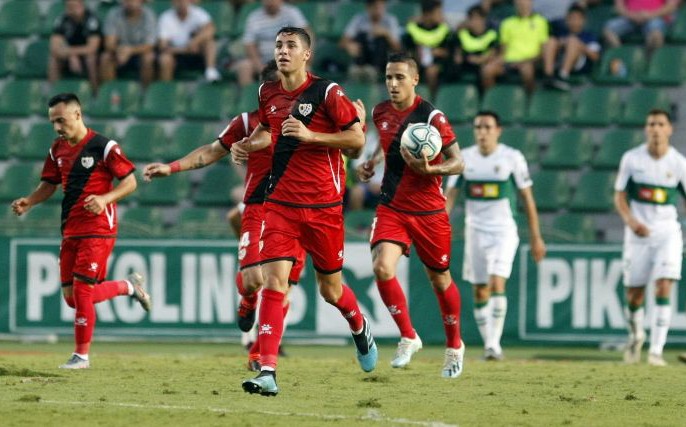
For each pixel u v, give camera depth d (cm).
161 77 6869
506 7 7000
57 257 5119
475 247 4444
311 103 2647
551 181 6141
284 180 2645
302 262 3319
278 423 2255
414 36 6588
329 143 2566
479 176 4406
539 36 6606
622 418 2439
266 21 6769
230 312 5066
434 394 2859
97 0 7500
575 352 4938
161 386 2919
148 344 5141
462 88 6500
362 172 3306
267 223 2645
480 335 5047
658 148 4428
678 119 6525
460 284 5047
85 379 3073
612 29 6812
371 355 2998
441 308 3247
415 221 3133
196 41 6856
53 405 2491
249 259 3388
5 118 6900
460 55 6588
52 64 6944
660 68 6638
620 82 6638
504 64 6631
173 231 5122
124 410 2417
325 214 2658
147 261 5088
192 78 6944
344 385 3034
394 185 3147
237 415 2361
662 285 4422
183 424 2228
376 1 6594
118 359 3859
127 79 6981
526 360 4466
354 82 6581
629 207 4653
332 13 7356
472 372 3538
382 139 3148
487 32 6606
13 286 5134
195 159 3081
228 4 7312
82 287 3431
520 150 6284
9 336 5134
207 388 2888
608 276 4953
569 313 4972
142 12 6938
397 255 3158
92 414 2348
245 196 3409
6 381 2980
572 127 6475
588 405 2670
